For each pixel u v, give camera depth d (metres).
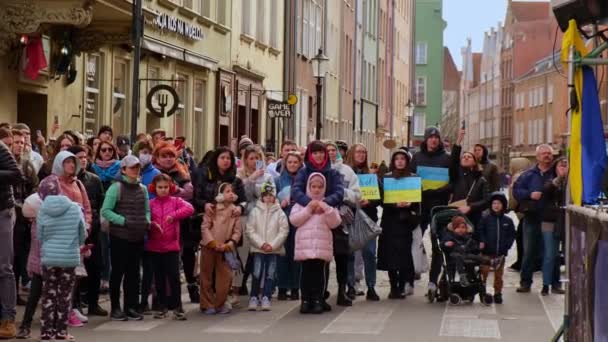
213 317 15.06
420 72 135.12
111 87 25.33
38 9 20.08
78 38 22.56
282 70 44.09
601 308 9.16
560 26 11.41
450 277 16.69
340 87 58.16
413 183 17.33
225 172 15.65
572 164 11.28
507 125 146.12
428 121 135.38
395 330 13.97
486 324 14.57
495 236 16.97
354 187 16.73
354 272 17.61
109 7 20.88
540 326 14.42
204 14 32.81
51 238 12.69
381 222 17.50
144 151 15.91
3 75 20.38
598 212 9.56
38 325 14.02
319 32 51.31
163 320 14.67
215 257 15.38
